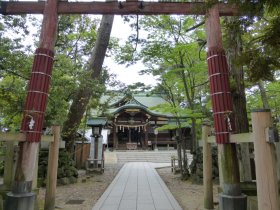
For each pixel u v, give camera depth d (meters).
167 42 9.62
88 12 5.01
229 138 4.38
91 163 13.19
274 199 2.92
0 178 9.05
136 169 15.12
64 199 6.75
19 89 7.30
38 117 4.46
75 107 10.38
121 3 4.98
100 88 10.52
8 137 4.29
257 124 3.10
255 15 2.89
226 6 4.82
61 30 10.16
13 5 5.04
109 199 6.62
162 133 32.38
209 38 4.84
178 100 11.88
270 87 10.92
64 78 8.72
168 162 21.69
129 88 11.96
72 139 10.72
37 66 4.63
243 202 4.23
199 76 10.69
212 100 4.66
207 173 5.65
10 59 6.96
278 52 2.97
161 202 6.28
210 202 5.55
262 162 3.01
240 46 4.89
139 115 31.20
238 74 5.87
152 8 5.01
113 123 30.77
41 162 8.66
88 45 12.56
